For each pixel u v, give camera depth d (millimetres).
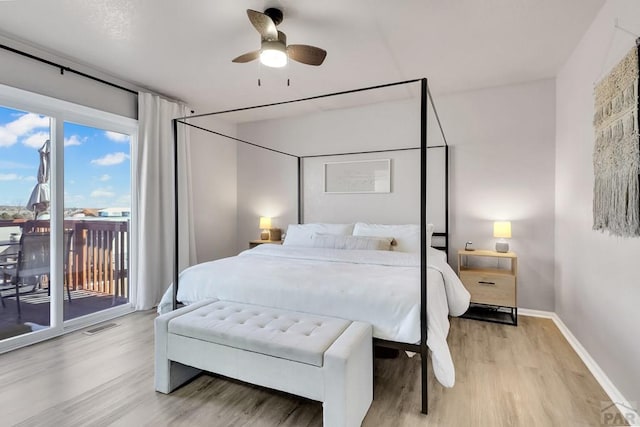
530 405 1852
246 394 1969
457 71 3090
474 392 1988
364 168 4148
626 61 1743
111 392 1965
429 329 1810
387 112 4008
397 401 1904
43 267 2791
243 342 1755
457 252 3631
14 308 2619
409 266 2578
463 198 3633
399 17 2211
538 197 3338
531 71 3105
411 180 3920
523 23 2287
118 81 3240
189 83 3375
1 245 2555
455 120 3652
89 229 3172
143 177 3414
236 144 5000
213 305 2213
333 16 2197
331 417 1555
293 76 3205
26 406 1815
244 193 4957
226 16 2195
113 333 2879
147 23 2275
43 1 2010
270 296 2176
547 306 3316
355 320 1938
